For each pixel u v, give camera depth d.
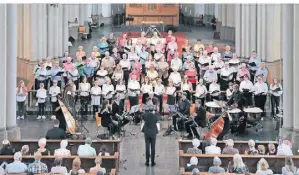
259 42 28.75
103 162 14.65
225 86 24.36
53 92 23.11
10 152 15.02
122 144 19.72
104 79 23.53
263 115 22.66
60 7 31.52
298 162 14.36
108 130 20.38
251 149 15.10
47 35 29.98
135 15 44.00
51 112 23.78
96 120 21.20
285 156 14.30
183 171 13.34
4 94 17.55
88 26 39.97
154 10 44.00
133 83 22.80
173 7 44.00
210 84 23.69
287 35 18.06
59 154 14.70
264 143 16.14
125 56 25.02
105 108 19.61
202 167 14.58
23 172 13.37
